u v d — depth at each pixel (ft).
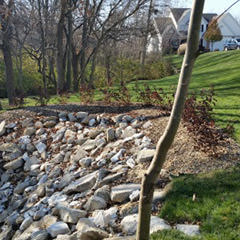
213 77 43.93
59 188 15.90
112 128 20.15
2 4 34.96
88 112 23.59
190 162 14.10
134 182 13.56
